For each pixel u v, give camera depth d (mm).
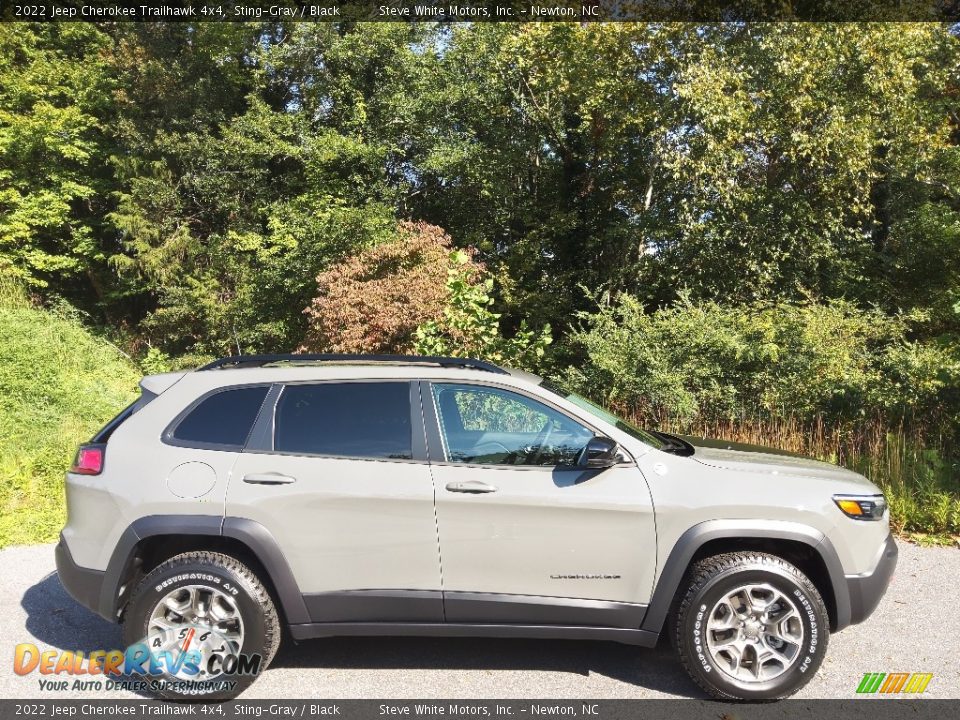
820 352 8609
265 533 3506
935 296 13398
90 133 18938
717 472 3600
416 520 3521
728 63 12250
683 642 3469
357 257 12078
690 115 12859
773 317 9461
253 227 18125
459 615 3547
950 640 4105
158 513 3539
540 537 3512
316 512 3523
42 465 7668
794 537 3467
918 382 7969
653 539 3494
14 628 4352
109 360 13625
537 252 17219
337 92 18016
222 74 18906
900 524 6133
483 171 17594
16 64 17984
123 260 17953
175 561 3531
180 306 17594
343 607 3539
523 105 17141
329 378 3781
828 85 12047
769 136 12180
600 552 3514
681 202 13484
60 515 6539
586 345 9742
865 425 7852
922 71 13109
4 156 17375
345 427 3686
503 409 3723
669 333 9117
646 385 8766
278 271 15711
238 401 3752
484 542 3518
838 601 3500
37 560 5547
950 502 6273
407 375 3789
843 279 13906
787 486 3562
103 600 3568
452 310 8984
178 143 17859
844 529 3523
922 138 12586
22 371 10062
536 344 9258
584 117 15633
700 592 3436
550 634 3551
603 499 3502
